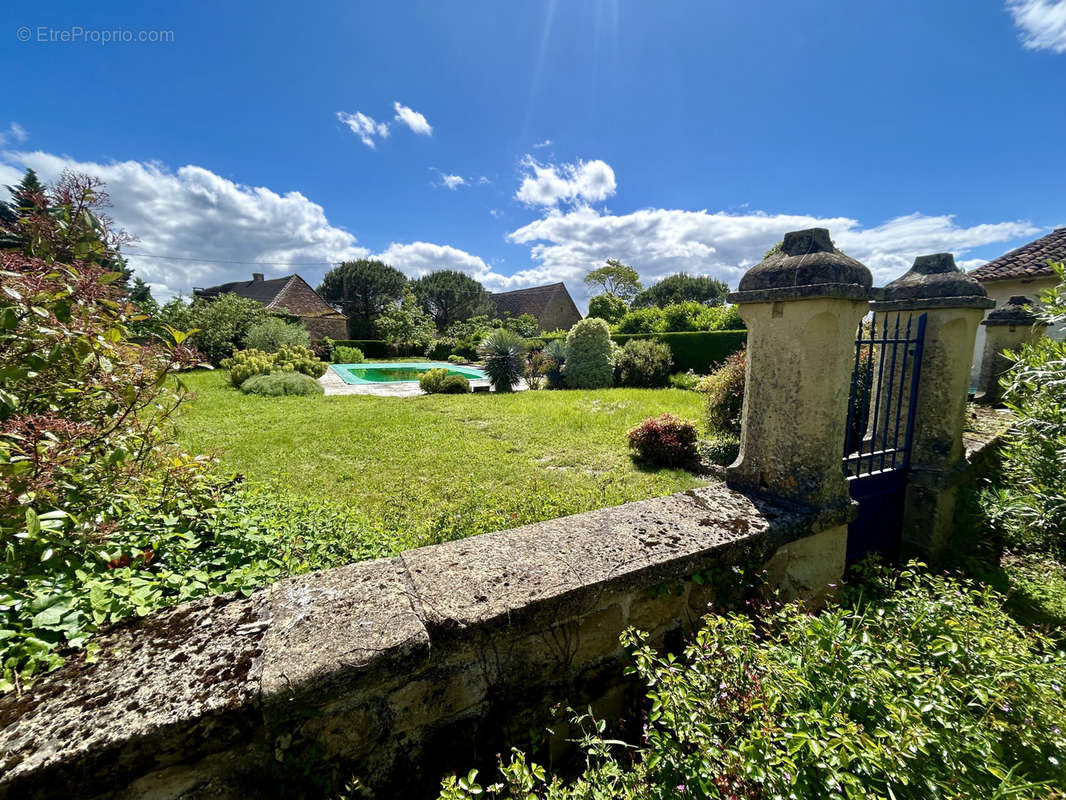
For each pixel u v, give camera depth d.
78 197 1.89
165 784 0.93
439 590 1.36
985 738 1.08
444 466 5.37
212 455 2.29
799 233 2.11
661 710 1.29
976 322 2.82
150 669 1.01
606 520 1.91
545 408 9.28
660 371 14.09
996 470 3.81
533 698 1.46
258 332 17.73
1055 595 2.56
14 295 1.27
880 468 2.87
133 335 1.90
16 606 1.17
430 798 1.29
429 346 27.28
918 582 1.92
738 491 2.30
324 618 1.20
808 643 1.32
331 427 7.44
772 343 2.15
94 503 1.59
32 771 0.78
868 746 0.95
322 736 1.10
